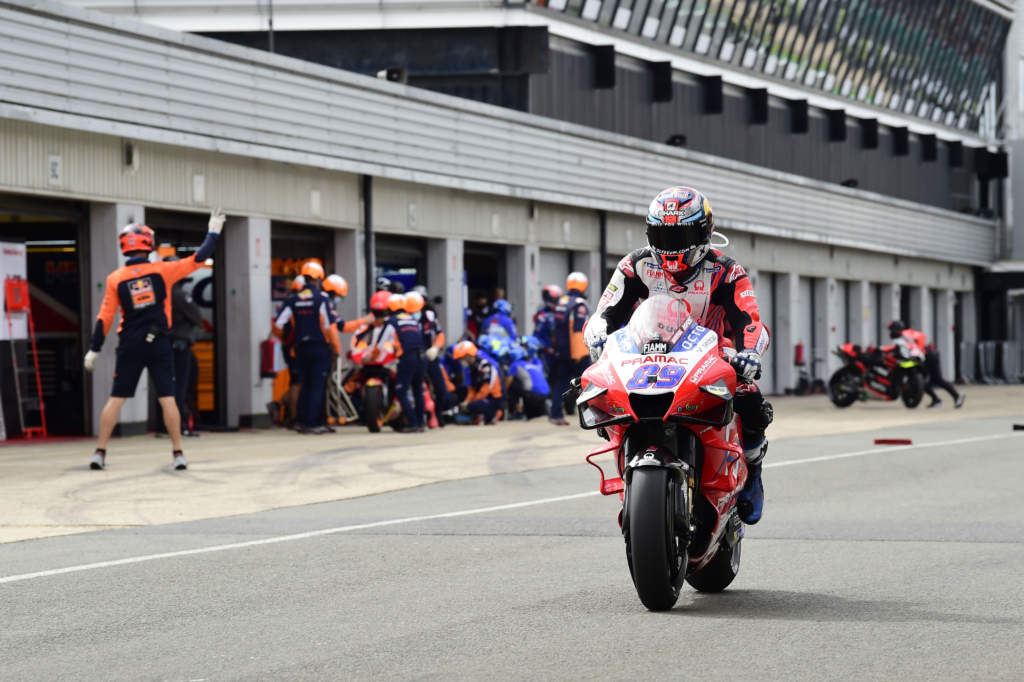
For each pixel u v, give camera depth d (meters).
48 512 37.75
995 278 184.25
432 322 75.69
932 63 167.75
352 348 72.00
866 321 153.62
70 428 66.06
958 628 21.97
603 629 22.14
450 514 36.66
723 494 23.55
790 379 136.75
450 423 77.88
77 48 60.91
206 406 74.00
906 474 47.31
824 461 52.38
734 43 129.00
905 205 157.38
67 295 66.19
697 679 18.67
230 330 73.12
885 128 162.12
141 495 41.50
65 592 25.67
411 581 26.67
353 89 78.38
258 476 46.78
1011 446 59.97
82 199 62.84
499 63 100.56
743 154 133.75
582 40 107.94
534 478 46.59
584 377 23.28
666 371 22.41
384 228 83.00
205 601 24.75
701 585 25.69
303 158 74.69
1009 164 186.00
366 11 98.88
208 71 68.44
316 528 34.28
